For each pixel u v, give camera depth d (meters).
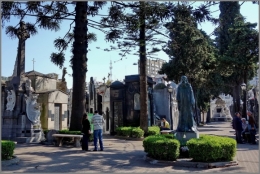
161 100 28.34
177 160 9.26
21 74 17.12
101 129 12.72
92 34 18.34
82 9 15.48
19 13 14.90
